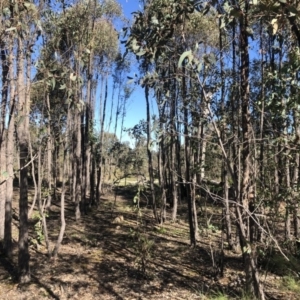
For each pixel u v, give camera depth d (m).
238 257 9.09
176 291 6.85
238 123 5.70
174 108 9.17
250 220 5.03
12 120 8.28
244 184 5.08
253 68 6.87
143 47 3.47
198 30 8.00
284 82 4.33
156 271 8.08
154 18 3.38
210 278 7.57
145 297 6.54
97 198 19.64
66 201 20.34
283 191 5.27
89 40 10.39
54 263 8.55
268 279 6.87
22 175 7.02
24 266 7.13
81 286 7.05
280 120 4.71
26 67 6.22
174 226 13.80
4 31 3.57
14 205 16.77
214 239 11.07
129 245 9.98
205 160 7.88
